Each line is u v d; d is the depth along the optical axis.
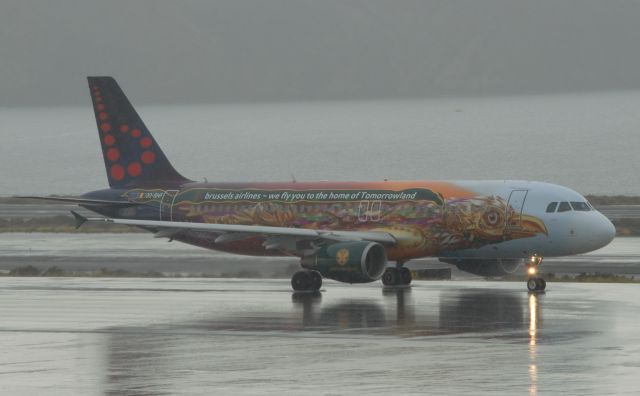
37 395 97.50
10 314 152.75
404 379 102.75
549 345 121.44
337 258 183.88
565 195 189.12
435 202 195.00
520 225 188.38
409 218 196.50
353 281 184.00
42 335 132.25
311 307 159.25
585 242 186.25
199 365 111.00
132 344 124.94
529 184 191.75
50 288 190.62
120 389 99.56
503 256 192.38
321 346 122.38
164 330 136.00
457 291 181.38
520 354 115.69
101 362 113.31
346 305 161.62
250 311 154.88
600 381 101.06
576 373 104.88
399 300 167.75
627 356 114.00
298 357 115.25
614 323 138.50
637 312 149.50
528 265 192.25
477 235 191.62
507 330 133.25
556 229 186.25
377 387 99.31
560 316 145.75
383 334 131.12
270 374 105.81
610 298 167.00
